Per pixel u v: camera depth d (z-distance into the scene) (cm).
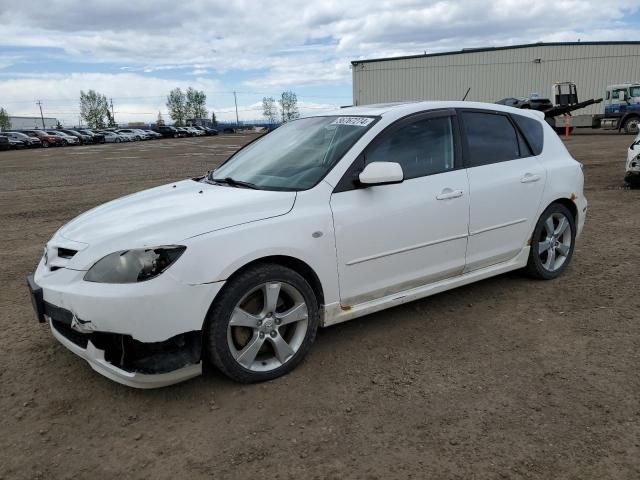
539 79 4362
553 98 3300
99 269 304
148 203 372
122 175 1666
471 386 332
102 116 10969
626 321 417
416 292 412
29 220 936
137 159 2395
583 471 254
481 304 461
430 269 414
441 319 432
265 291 333
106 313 295
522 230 473
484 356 370
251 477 257
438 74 4669
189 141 4538
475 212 430
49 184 1493
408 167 401
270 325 339
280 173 390
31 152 3772
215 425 299
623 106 2958
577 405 308
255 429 294
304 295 348
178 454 276
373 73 4888
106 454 277
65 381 349
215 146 3381
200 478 258
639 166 985
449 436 283
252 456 272
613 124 3022
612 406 306
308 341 357
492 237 449
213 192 379
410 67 4741
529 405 309
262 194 351
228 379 345
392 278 393
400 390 329
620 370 345
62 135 5084
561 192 495
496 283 510
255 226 328
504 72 4459
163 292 297
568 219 517
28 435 294
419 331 411
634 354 365
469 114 449
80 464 270
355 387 334
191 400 324
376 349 383
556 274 517
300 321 353
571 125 3375
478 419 297
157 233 311
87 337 314
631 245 630
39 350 394
